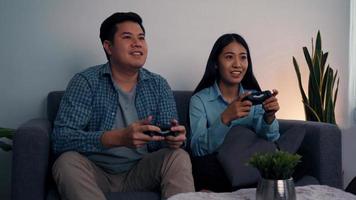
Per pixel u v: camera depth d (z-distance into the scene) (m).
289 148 1.61
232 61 1.81
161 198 1.36
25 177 1.33
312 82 2.15
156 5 2.18
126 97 1.65
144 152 1.61
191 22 2.23
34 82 2.05
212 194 1.12
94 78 1.61
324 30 2.48
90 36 2.10
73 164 1.32
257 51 2.36
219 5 2.28
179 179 1.35
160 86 1.73
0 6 2.01
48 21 2.05
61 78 2.07
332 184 1.59
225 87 1.87
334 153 1.60
